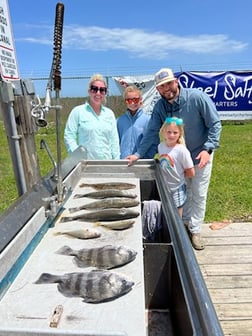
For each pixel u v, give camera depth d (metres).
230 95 10.74
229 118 10.91
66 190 2.01
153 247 1.45
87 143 3.21
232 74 10.60
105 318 0.99
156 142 3.36
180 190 3.06
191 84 10.64
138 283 1.17
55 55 1.61
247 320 2.32
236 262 3.09
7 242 1.26
